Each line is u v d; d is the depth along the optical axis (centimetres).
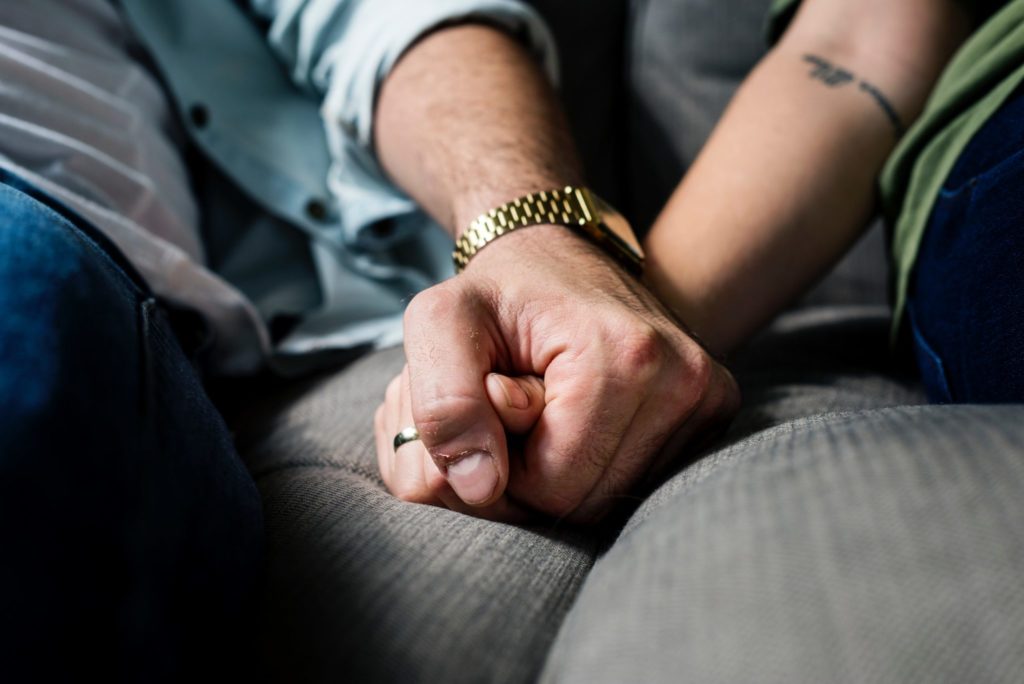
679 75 64
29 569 28
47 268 32
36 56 51
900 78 50
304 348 55
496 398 37
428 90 54
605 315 38
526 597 33
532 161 48
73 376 30
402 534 35
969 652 27
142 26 59
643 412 38
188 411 33
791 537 30
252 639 32
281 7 61
